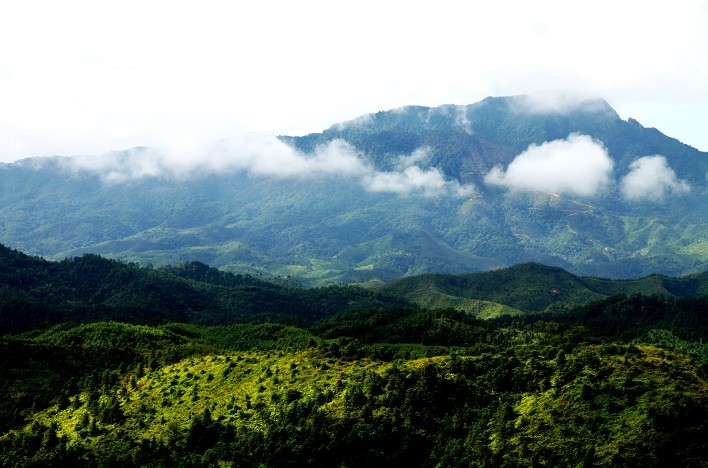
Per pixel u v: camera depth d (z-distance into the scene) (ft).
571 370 415.64
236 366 537.65
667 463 318.65
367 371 463.42
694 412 340.80
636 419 350.64
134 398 514.68
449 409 405.80
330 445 382.83
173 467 402.93
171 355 622.13
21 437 460.55
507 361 447.42
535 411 385.50
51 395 548.72
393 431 387.14
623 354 444.14
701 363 426.51
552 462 341.82
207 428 429.79
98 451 433.48
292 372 493.77
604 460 328.70
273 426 416.46
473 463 357.82
